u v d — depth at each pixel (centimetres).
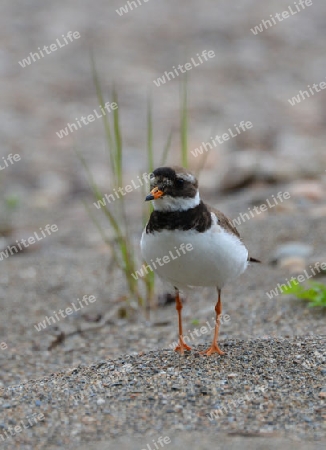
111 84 2606
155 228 847
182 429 690
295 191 1694
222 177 1862
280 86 2623
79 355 1080
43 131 2344
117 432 691
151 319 1194
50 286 1369
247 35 2980
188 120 2383
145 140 2261
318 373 806
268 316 1117
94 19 3062
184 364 853
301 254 1345
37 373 1019
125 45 2864
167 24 3045
